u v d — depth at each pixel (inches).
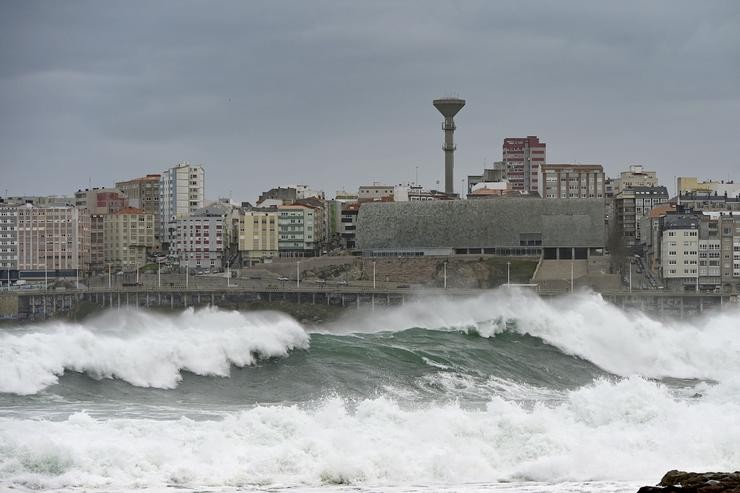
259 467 3686.0
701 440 4055.1
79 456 3609.7
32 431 3823.8
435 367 5994.1
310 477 3659.0
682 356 6742.1
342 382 5526.6
